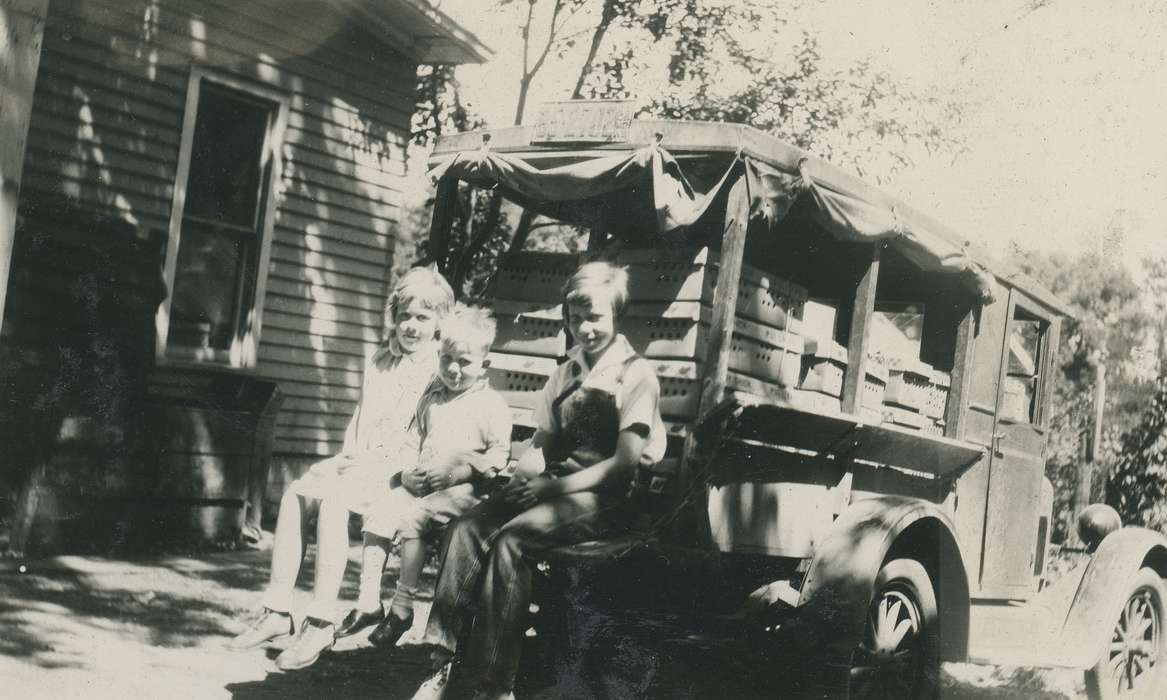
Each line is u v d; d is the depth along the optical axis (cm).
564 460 370
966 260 480
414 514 381
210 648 481
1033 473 576
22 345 638
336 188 958
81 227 671
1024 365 597
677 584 378
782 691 382
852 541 392
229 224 877
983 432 528
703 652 385
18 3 554
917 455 466
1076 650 511
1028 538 570
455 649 344
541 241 1659
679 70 1209
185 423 720
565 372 372
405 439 405
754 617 389
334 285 965
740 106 1184
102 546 673
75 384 662
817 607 381
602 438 360
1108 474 962
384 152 1002
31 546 637
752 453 376
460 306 424
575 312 362
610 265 364
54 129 748
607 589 377
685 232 458
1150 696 557
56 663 426
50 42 741
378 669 469
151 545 703
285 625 385
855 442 416
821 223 405
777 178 381
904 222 441
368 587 386
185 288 852
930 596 438
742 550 375
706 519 356
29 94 562
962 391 504
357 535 873
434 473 387
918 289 525
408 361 417
